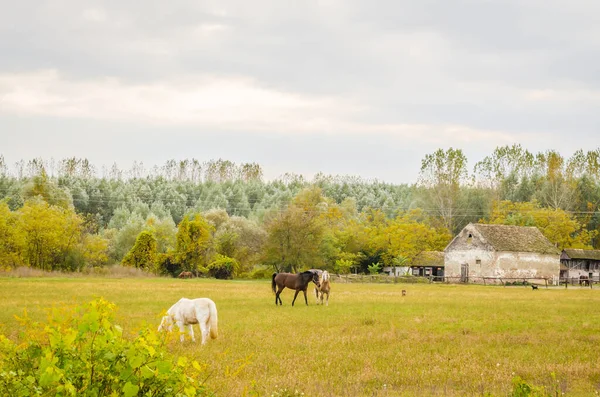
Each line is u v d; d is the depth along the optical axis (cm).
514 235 9375
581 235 11862
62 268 7950
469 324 2786
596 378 1619
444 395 1380
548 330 2602
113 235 11381
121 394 680
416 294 5309
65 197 12244
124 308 3167
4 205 8406
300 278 3734
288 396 1159
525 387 1095
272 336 2227
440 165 13362
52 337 705
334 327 2569
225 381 1341
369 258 10288
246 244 9606
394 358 1842
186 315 1988
